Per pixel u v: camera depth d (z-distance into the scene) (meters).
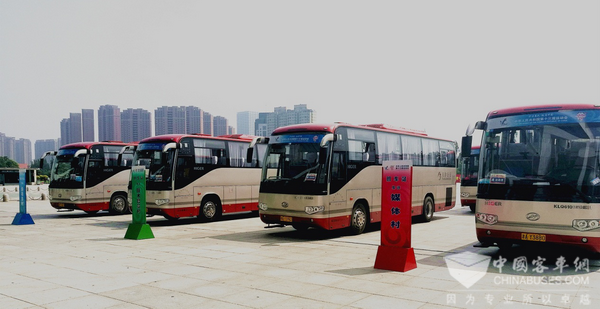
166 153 15.51
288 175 12.12
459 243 11.12
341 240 11.79
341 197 12.12
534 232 8.11
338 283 7.12
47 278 7.63
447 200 17.78
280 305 6.00
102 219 17.83
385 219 8.20
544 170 8.22
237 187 17.42
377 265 8.18
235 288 6.89
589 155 7.90
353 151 12.77
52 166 19.39
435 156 17.11
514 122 8.81
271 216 12.27
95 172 18.91
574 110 8.30
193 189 15.81
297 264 8.65
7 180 54.09
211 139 16.73
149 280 7.45
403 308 5.83
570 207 7.79
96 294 6.63
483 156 9.08
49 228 14.91
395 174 8.11
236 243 11.34
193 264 8.72
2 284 7.26
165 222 16.72
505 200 8.47
